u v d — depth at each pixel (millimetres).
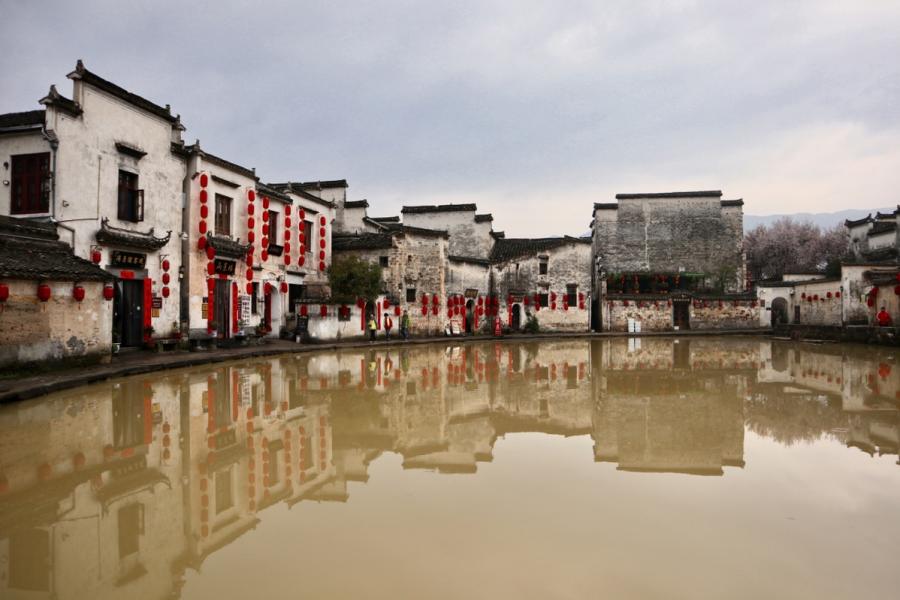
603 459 7246
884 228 42250
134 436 8047
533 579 4012
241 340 20922
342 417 9648
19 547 4652
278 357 18984
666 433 8641
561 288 37844
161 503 5617
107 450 7352
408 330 30203
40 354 12508
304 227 26781
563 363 18812
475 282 35281
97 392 11289
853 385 13375
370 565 4246
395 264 29953
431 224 40406
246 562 4309
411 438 8328
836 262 41781
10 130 14703
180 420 9062
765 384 13664
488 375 15523
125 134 16656
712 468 6773
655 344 27953
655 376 15344
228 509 5469
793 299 38875
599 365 18156
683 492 5914
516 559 4336
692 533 4824
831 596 3760
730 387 13195
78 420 8859
